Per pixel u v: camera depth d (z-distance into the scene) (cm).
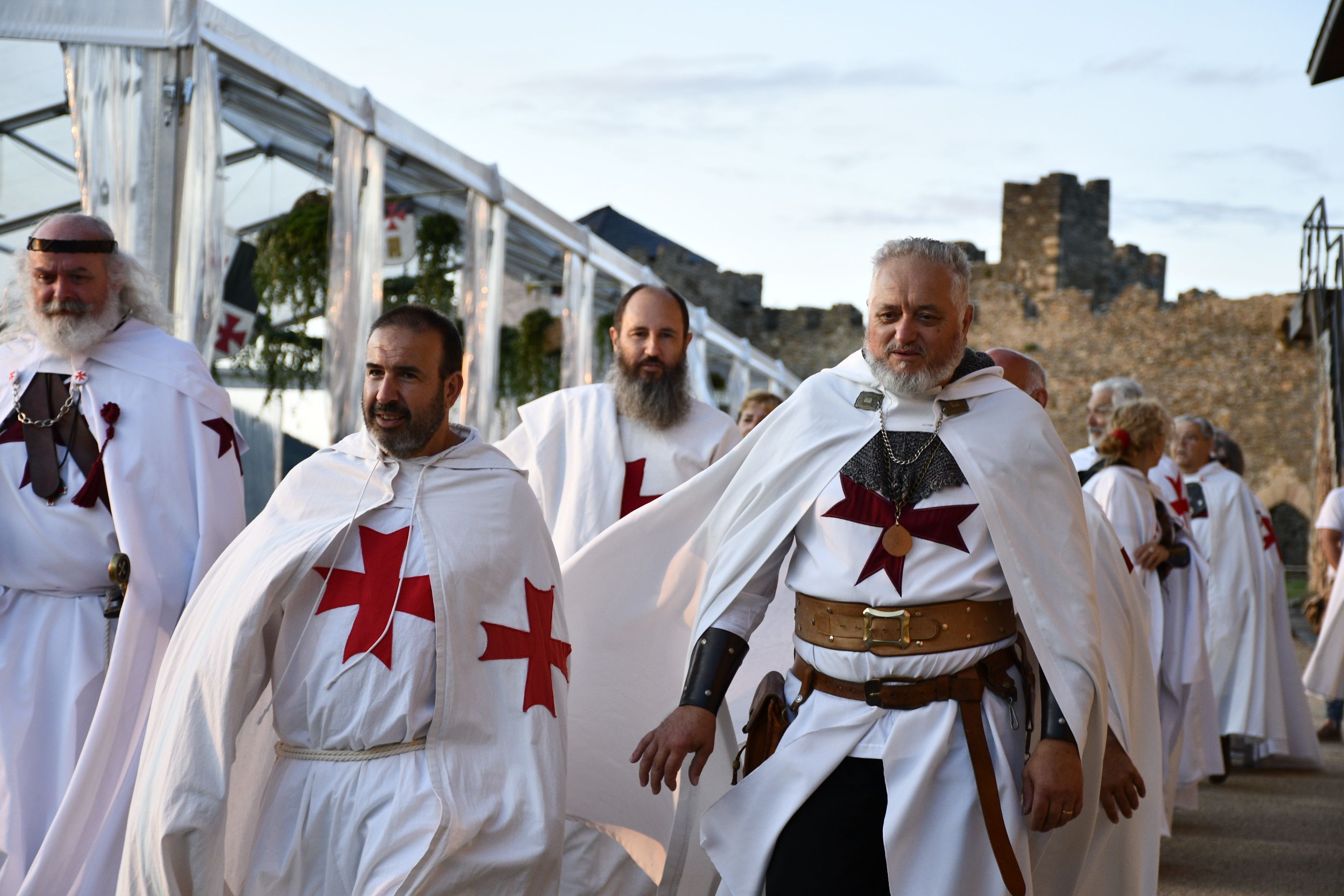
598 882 337
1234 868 491
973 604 253
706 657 274
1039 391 368
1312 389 2528
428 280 984
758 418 619
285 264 816
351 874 257
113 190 603
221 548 346
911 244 262
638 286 446
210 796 254
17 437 343
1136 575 497
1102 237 2953
